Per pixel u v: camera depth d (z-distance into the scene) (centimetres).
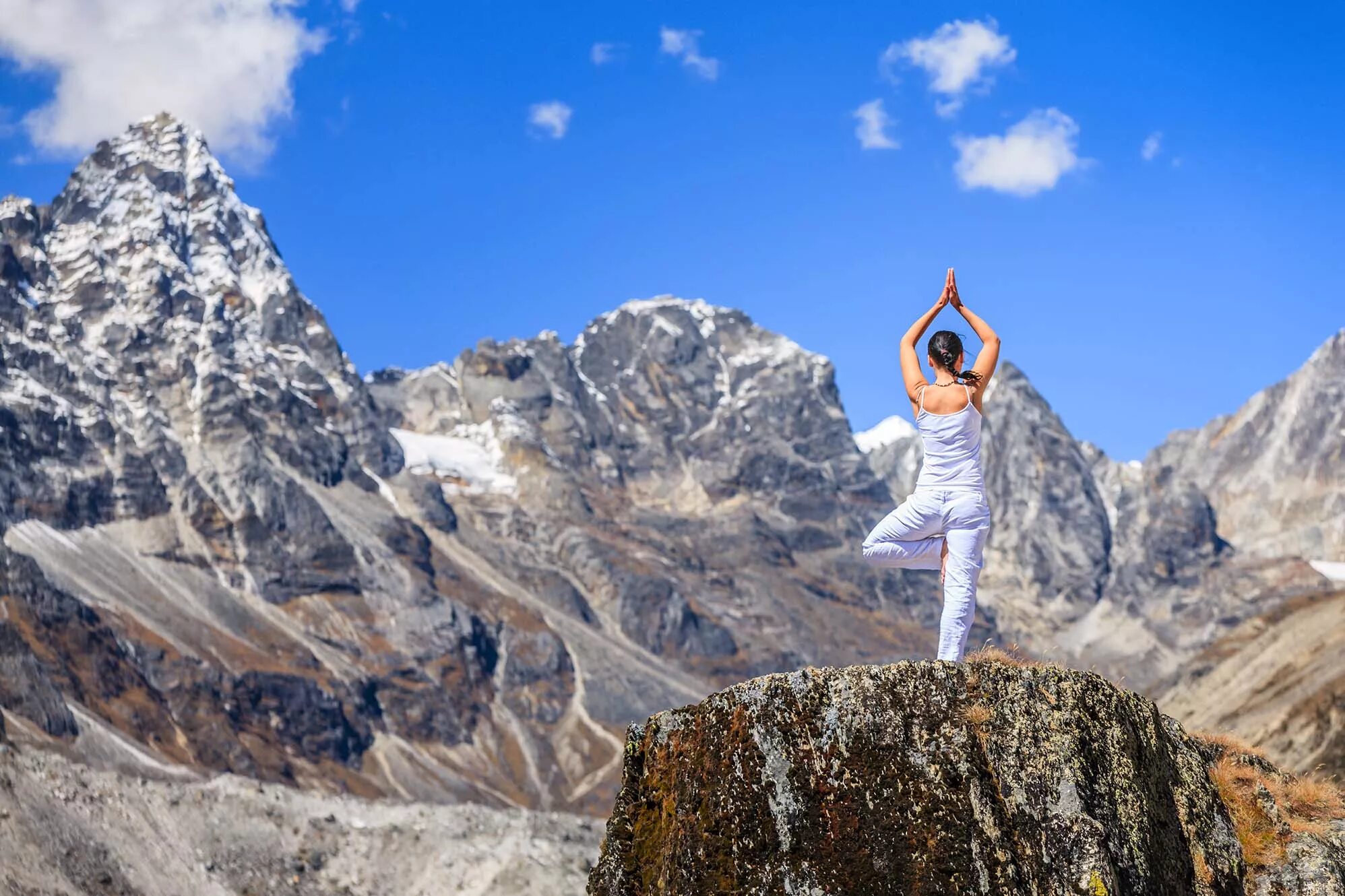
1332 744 7219
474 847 7362
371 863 7444
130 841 7038
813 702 1189
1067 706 1184
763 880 1155
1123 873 1129
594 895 1307
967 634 1238
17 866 6312
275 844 7481
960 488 1259
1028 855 1119
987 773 1145
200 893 6894
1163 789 1253
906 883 1114
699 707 1273
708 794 1209
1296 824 1360
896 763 1148
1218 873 1255
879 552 1307
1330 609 9825
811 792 1162
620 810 1327
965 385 1280
